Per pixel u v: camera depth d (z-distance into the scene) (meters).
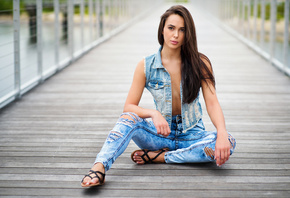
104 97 3.97
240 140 2.73
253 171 2.20
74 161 2.35
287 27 5.13
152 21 13.59
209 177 2.12
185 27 2.08
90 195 1.92
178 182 2.05
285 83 4.62
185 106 2.21
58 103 3.73
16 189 1.98
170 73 2.19
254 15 7.30
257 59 6.33
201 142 2.16
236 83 4.62
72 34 5.94
